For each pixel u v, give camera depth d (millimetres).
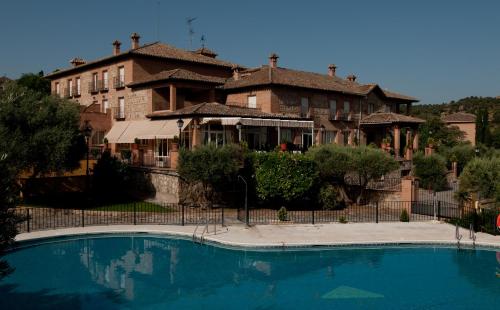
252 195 31172
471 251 19672
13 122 25906
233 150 28859
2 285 15391
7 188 8586
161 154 37938
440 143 66562
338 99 49500
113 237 22016
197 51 52094
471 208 23609
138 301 14039
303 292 14891
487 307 13570
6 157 8727
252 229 22562
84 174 35781
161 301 14062
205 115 35094
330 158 30250
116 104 44750
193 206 30156
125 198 33875
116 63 44281
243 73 48906
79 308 13359
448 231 22266
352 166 30359
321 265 17844
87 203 30969
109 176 33969
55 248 20062
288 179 29234
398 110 60344
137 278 16266
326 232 21859
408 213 27688
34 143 25875
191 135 35844
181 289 15180
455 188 42062
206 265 17828
